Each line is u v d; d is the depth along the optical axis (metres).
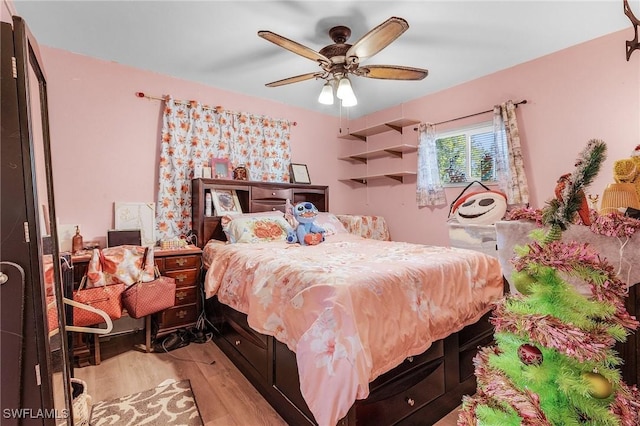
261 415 1.60
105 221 2.64
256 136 3.44
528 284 0.87
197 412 1.62
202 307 2.71
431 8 1.99
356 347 1.15
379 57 2.65
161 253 2.49
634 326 0.76
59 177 2.45
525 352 0.83
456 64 2.80
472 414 0.97
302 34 2.27
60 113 2.46
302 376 1.23
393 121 3.60
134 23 2.13
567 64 2.53
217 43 2.40
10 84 0.95
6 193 0.95
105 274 2.16
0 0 1.41
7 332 0.94
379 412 1.31
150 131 2.87
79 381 1.51
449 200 3.41
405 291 1.44
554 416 0.79
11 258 0.95
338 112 4.12
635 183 1.24
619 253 0.87
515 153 2.76
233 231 2.72
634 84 2.22
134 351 2.34
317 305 1.30
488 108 3.03
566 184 0.86
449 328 1.57
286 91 3.36
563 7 2.00
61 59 2.46
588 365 0.77
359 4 1.94
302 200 3.65
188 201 3.01
